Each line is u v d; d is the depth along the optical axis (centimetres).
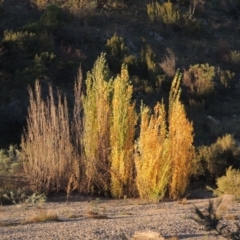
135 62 5294
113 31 5875
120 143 2556
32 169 2602
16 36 5028
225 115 5031
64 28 5534
